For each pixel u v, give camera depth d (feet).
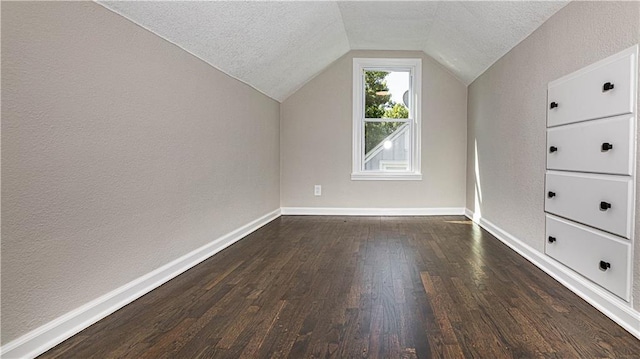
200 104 8.75
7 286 4.24
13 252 4.30
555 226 7.50
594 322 5.41
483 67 12.60
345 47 14.93
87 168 5.35
